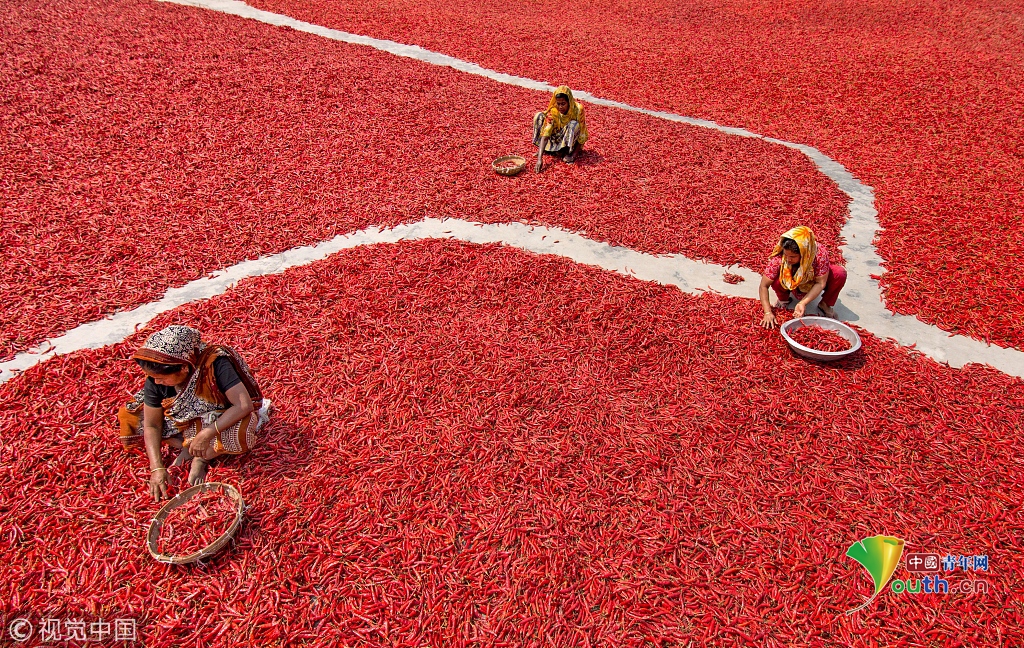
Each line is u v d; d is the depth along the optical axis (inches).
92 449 187.2
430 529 166.7
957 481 185.0
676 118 509.7
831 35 775.1
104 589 149.8
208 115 451.2
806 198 366.9
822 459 191.8
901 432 201.5
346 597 150.9
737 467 188.4
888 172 409.7
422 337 242.5
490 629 144.4
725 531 167.8
